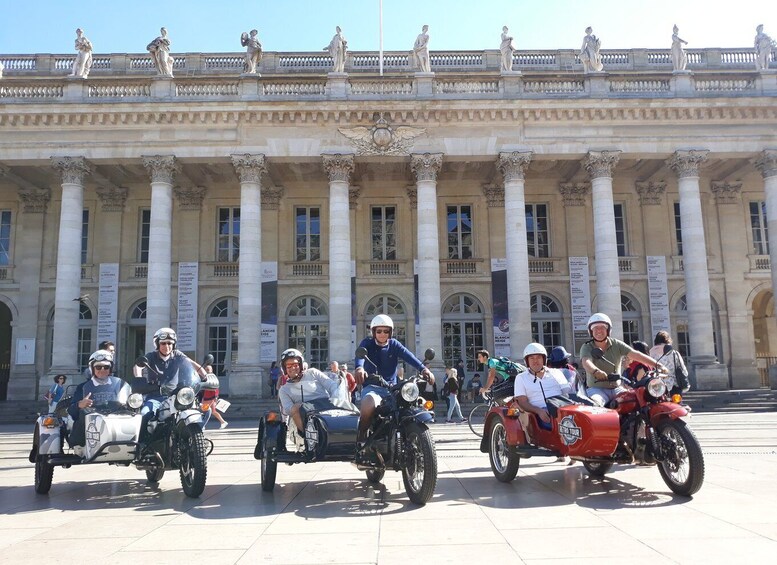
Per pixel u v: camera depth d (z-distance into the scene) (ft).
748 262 110.11
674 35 100.53
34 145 95.40
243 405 86.74
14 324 107.14
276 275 107.24
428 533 20.01
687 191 96.53
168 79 96.17
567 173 107.04
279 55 110.73
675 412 25.45
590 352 30.73
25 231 109.81
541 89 97.86
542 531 20.01
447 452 43.14
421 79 97.04
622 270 108.99
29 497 28.50
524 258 94.07
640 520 21.24
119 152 95.71
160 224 93.61
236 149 95.81
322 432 27.02
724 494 25.50
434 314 92.84
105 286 107.34
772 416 73.26
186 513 23.88
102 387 31.50
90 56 99.04
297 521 22.07
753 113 97.91
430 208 94.84
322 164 96.58
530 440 30.14
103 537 20.16
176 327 106.63
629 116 97.40
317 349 107.96
